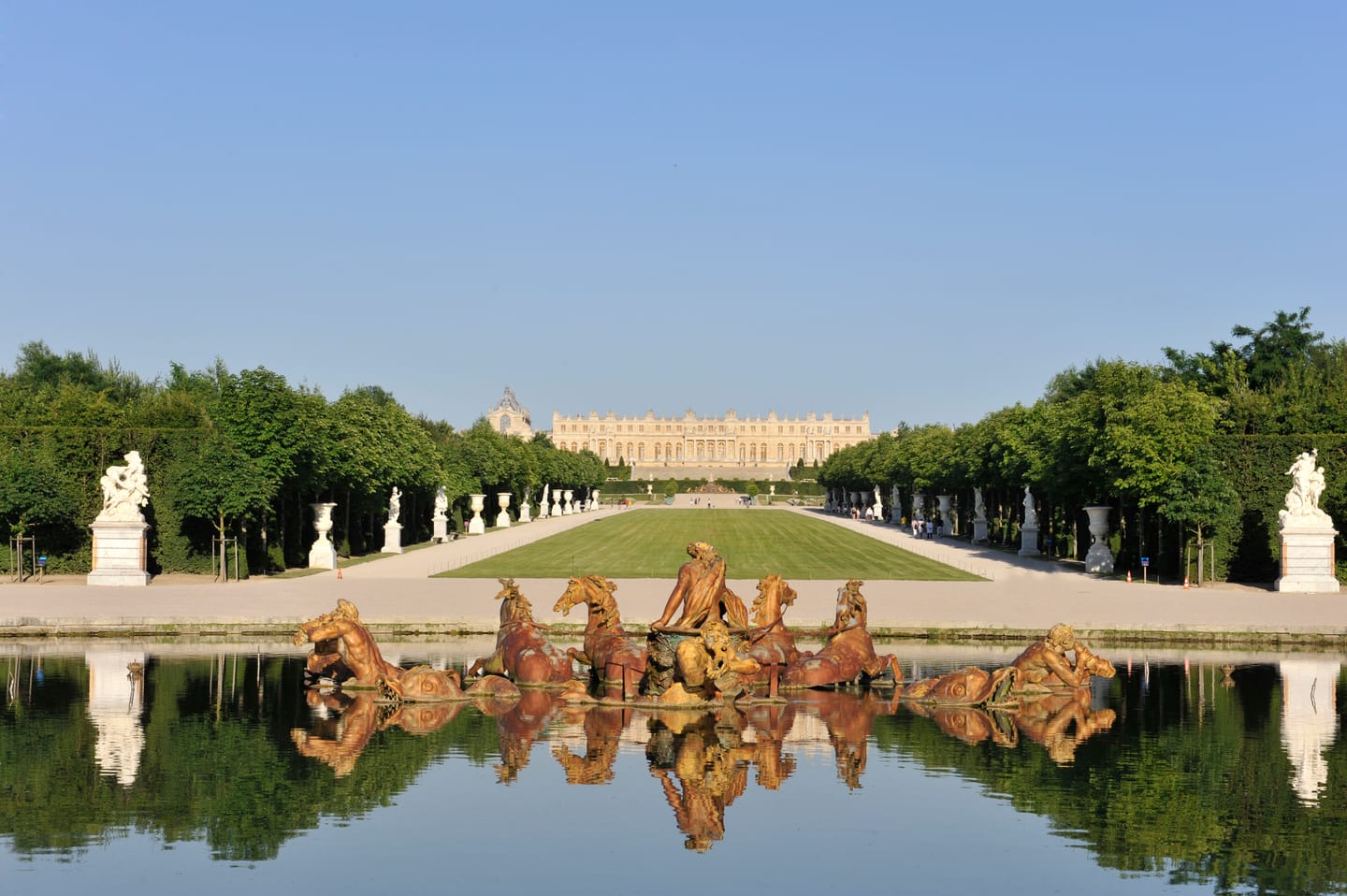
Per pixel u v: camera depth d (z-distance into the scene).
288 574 64.50
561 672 30.36
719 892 16.19
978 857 17.62
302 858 17.52
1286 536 55.41
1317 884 16.69
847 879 16.72
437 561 75.06
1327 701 28.97
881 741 24.70
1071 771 22.25
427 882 16.55
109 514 56.09
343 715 27.05
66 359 124.12
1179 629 39.25
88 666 33.50
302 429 66.00
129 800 20.30
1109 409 67.38
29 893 16.12
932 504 132.62
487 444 127.75
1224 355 108.12
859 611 31.92
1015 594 51.84
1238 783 21.44
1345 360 103.31
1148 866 17.28
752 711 27.91
